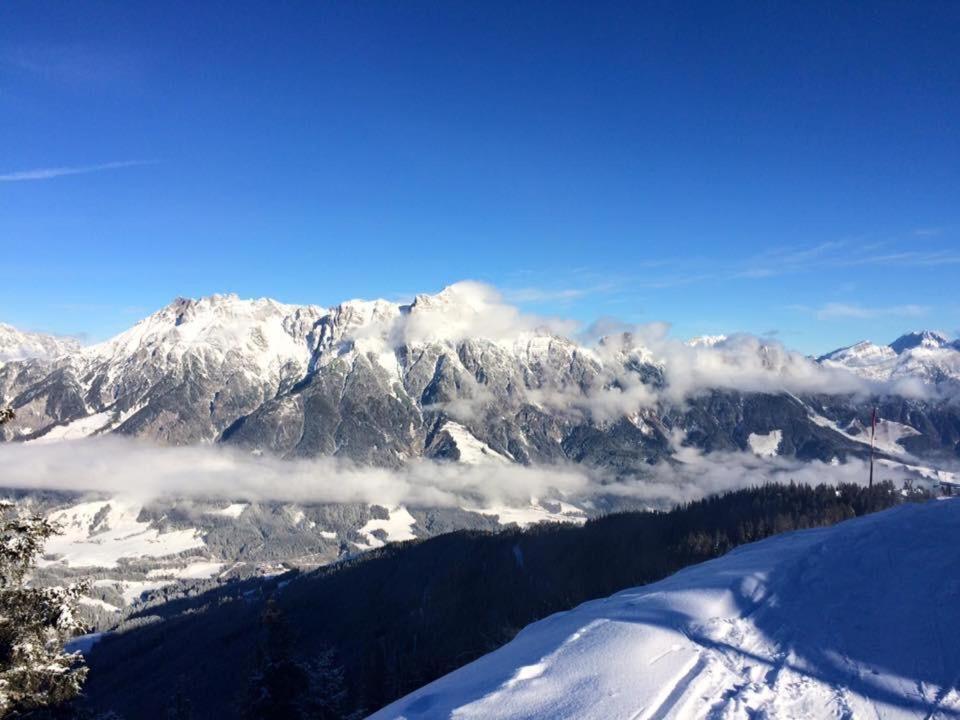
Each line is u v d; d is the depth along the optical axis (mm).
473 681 14359
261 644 33031
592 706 11906
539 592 82125
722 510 96500
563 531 113125
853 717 11516
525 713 11906
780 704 11898
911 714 11680
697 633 15586
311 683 34500
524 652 16047
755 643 14938
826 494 95000
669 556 77750
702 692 12312
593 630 16562
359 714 41531
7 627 18828
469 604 86688
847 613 16797
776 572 20391
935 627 15453
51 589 19969
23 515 19453
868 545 23078
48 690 19469
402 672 53719
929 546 22297
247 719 31953
